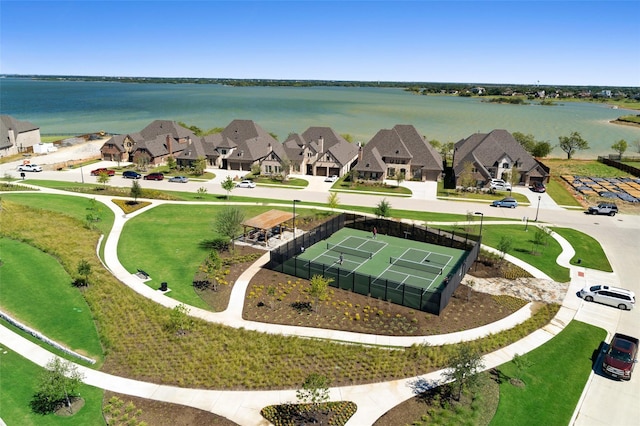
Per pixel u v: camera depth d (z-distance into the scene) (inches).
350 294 1652.3
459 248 2107.5
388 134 3909.9
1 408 1048.2
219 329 1400.1
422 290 1514.5
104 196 2945.4
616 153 5452.8
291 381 1169.4
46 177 3663.9
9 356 1248.2
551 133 7194.9
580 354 1323.8
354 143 5113.2
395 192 3331.7
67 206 2659.9
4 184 3166.8
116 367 1222.3
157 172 3905.0
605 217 2714.1
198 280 1740.9
